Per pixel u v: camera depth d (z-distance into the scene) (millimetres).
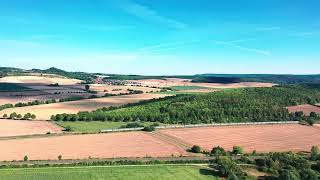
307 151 197375
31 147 184250
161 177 145375
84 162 161375
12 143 191375
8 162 158500
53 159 165250
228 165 153125
